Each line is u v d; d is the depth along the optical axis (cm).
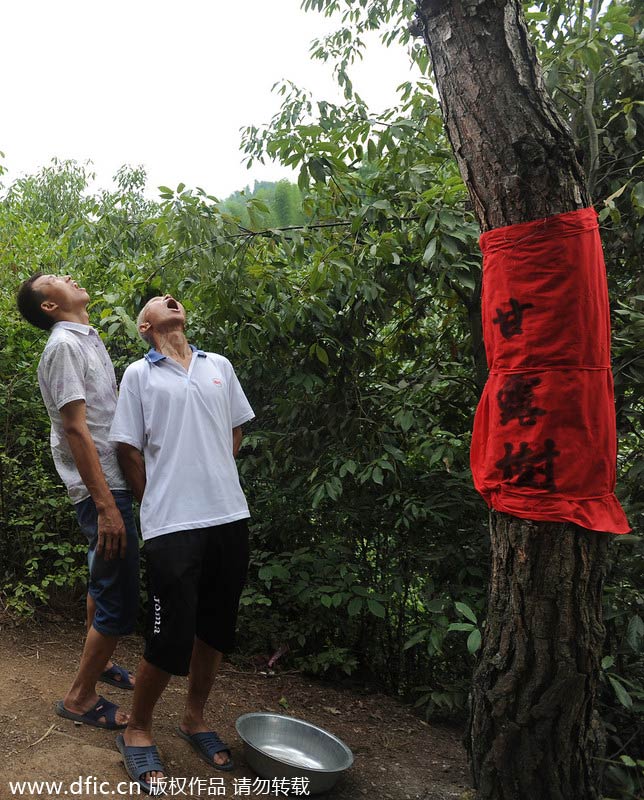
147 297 367
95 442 239
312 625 356
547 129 195
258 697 312
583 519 197
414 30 221
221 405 234
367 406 363
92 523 243
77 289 253
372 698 338
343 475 322
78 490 243
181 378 230
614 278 331
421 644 355
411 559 347
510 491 204
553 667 200
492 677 212
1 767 209
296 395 369
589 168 295
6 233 411
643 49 305
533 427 199
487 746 213
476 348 344
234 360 376
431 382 348
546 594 200
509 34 196
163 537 216
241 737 235
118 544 233
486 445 215
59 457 247
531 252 196
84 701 246
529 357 199
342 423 349
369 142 336
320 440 371
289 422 373
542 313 196
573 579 199
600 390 199
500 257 202
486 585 334
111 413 244
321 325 351
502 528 209
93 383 241
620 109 311
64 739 230
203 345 372
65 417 228
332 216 361
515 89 196
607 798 223
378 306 331
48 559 361
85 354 241
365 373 375
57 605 360
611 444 203
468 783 255
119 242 400
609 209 258
